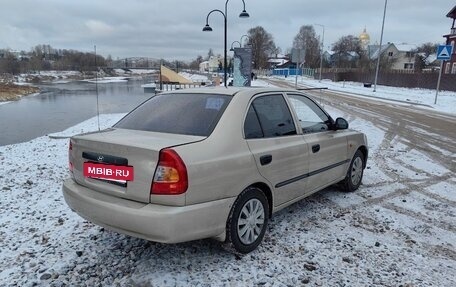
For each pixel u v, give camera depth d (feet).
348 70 228.22
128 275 11.09
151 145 10.33
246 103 12.66
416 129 41.68
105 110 75.72
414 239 13.83
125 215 10.14
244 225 11.99
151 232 9.93
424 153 29.09
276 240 13.41
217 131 11.41
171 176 9.96
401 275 11.39
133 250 12.55
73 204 11.62
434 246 13.34
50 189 19.11
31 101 107.45
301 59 59.00
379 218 15.67
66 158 27.04
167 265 11.62
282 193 13.56
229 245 11.84
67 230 14.06
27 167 24.11
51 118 64.03
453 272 11.64
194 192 10.24
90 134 12.17
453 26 147.74
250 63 56.29
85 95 132.87
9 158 27.32
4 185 19.80
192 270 11.36
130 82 273.33
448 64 148.15
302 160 14.23
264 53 386.32
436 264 12.10
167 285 10.59
